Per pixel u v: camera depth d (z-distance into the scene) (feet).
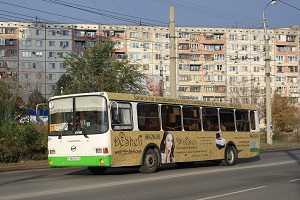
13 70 205.16
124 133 53.06
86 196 37.50
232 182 47.39
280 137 170.81
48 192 39.96
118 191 40.55
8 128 77.66
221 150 68.95
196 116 65.00
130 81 128.26
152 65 296.71
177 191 40.57
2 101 84.02
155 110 58.18
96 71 127.85
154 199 35.94
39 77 230.07
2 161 73.92
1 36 283.18
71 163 52.37
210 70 309.63
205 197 36.96
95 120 51.75
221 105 70.18
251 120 76.79
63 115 53.83
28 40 284.82
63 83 228.22
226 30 314.55
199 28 310.24
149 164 56.54
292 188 42.78
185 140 62.23
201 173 57.11
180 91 301.02
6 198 36.40
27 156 78.18
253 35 318.65
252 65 316.81
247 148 74.84
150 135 56.80
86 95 52.75
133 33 295.28
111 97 52.37
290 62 325.01
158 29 299.99
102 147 50.78
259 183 46.57
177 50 303.68
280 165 69.31
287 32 325.01
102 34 291.58
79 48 288.71
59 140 53.42
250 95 252.83
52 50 286.05
